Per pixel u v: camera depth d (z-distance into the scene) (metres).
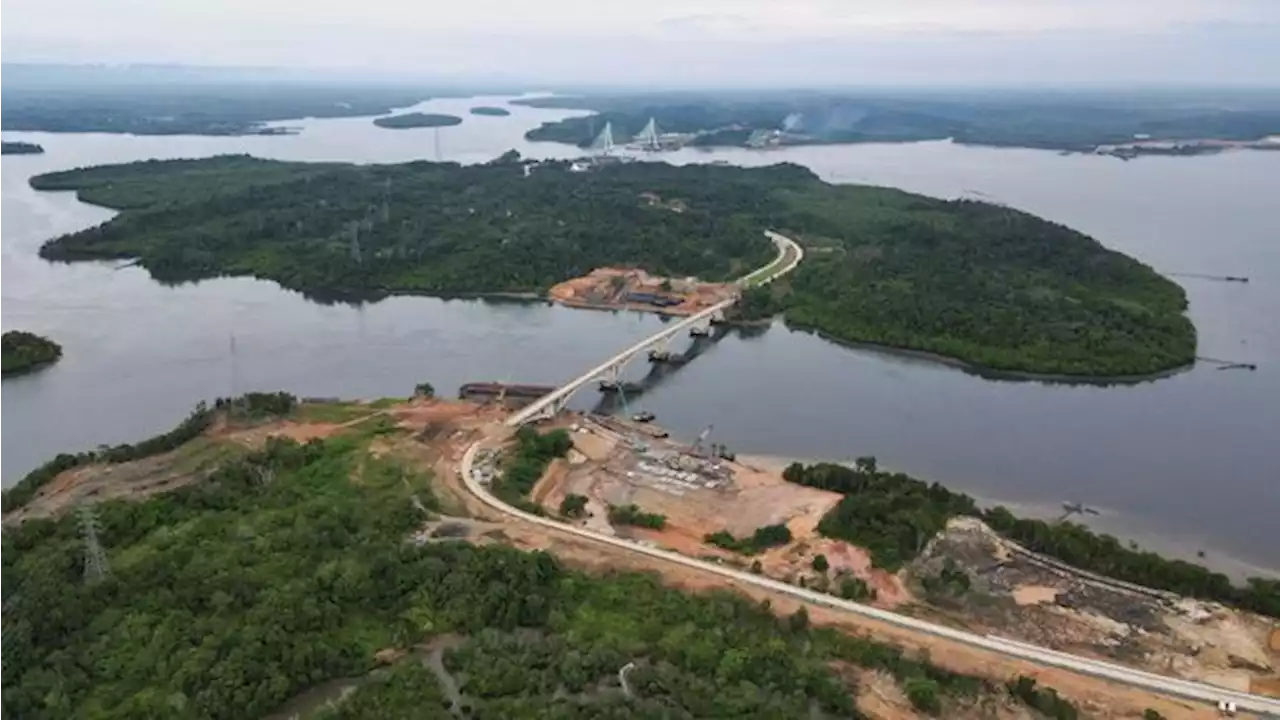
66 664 106.75
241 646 109.62
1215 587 125.56
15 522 138.38
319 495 149.00
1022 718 102.25
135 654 109.94
